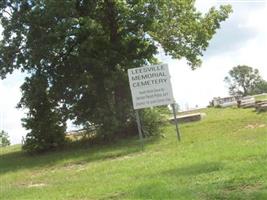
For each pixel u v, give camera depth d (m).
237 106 40.25
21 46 26.83
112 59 27.30
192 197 10.69
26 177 19.55
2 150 33.19
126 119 26.98
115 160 20.47
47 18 25.75
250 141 18.05
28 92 26.98
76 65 27.33
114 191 12.84
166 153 19.03
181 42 31.66
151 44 28.30
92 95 27.34
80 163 21.77
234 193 10.52
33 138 27.17
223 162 13.95
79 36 26.70
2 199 14.67
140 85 22.70
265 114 27.98
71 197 13.12
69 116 27.48
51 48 25.97
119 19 27.62
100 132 26.70
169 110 27.64
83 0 27.75
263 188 10.63
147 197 11.34
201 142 20.66
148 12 27.61
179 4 30.38
